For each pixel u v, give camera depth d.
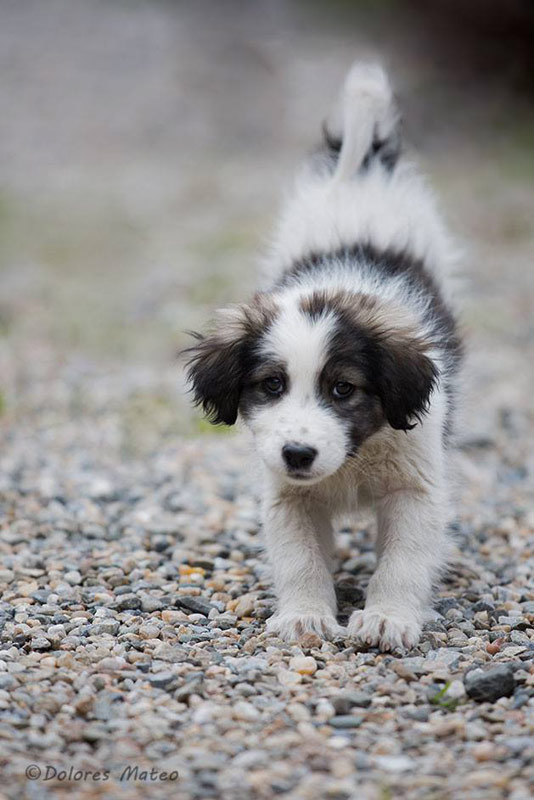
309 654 7.21
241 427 8.81
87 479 11.65
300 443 7.17
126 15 44.44
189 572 9.04
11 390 15.08
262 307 8.10
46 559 9.26
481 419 13.70
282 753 5.75
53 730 5.98
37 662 6.94
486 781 5.43
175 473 11.88
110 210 27.45
